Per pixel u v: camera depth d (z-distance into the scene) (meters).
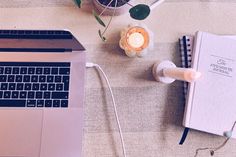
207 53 0.76
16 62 0.74
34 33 0.68
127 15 0.79
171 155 0.74
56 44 0.73
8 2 0.78
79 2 0.72
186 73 0.68
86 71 0.77
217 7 0.81
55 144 0.71
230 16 0.81
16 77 0.73
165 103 0.76
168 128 0.75
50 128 0.71
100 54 0.78
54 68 0.74
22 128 0.71
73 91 0.73
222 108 0.74
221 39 0.77
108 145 0.74
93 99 0.76
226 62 0.76
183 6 0.81
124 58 0.78
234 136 0.74
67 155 0.70
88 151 0.73
